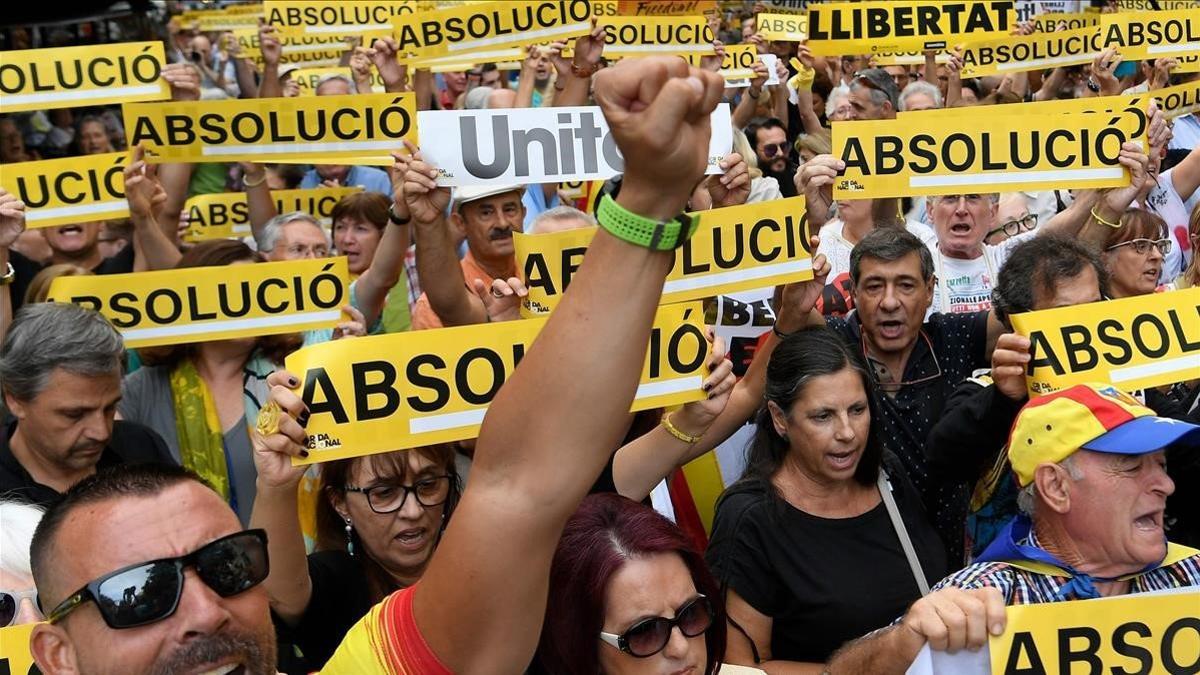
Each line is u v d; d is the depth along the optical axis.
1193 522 3.67
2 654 2.21
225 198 7.06
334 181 8.25
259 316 4.16
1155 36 6.53
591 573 2.33
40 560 1.89
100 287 4.10
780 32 8.53
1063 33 6.78
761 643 3.33
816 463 3.35
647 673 2.33
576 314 1.49
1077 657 2.18
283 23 7.88
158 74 4.99
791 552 3.33
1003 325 4.32
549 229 4.72
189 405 4.26
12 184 4.68
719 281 3.47
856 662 2.24
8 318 4.22
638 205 1.43
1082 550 2.77
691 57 6.80
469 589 1.58
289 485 2.87
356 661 1.75
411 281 6.37
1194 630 2.20
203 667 1.81
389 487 3.08
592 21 5.99
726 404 3.44
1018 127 4.13
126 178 4.73
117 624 1.80
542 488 1.54
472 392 3.07
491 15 5.98
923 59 7.71
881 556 3.36
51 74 4.95
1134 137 4.16
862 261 4.29
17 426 3.74
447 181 3.52
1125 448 2.65
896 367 4.37
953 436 3.56
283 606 2.90
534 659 2.43
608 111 1.34
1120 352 3.39
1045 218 6.62
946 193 4.12
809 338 3.43
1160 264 4.84
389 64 6.02
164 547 1.83
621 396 1.51
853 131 4.13
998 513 3.54
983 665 2.14
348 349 2.98
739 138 6.88
